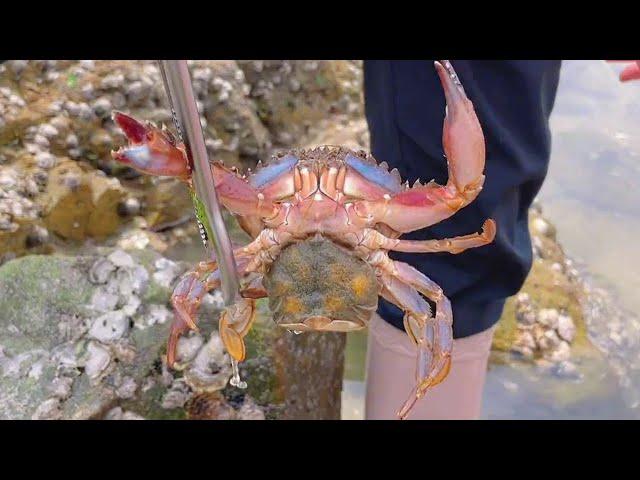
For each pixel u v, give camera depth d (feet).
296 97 3.47
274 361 2.03
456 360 1.96
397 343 1.98
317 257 1.11
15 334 2.02
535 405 2.59
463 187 1.05
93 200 2.73
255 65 3.30
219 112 3.13
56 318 2.05
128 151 0.96
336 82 3.67
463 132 1.01
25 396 1.89
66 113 2.75
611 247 3.25
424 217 1.09
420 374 1.23
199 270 1.22
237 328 1.21
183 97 0.85
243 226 1.19
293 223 1.11
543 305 2.91
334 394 2.41
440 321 1.22
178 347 2.01
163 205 2.93
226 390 2.01
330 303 1.11
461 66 1.66
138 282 2.13
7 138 2.65
